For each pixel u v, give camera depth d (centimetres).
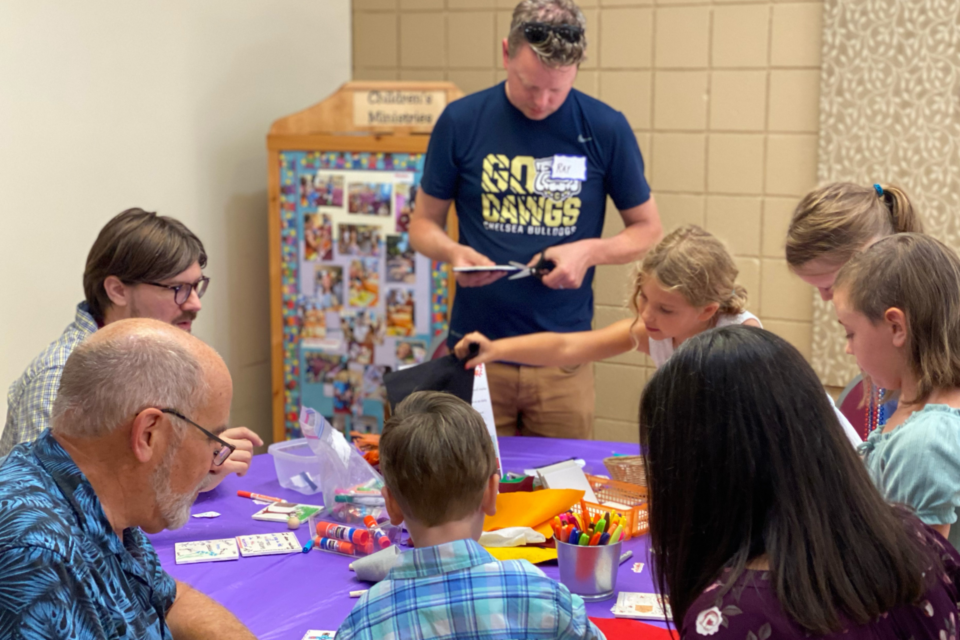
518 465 209
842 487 91
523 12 241
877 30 307
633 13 347
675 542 96
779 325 345
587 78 360
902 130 309
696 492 94
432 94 328
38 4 270
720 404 93
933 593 93
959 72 296
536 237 262
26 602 94
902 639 91
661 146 353
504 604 110
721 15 334
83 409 106
